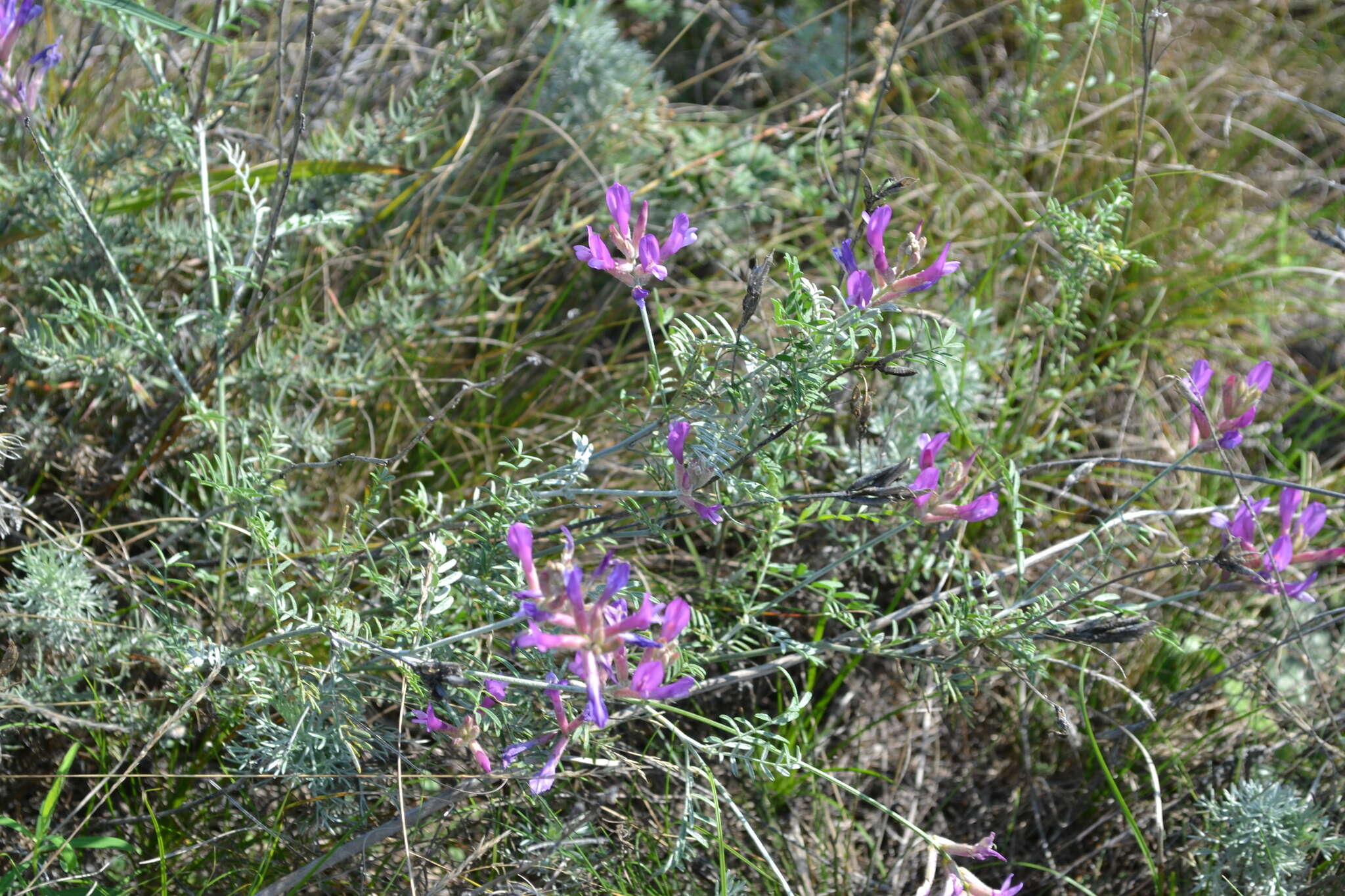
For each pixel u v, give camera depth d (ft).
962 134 4.85
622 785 3.83
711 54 5.00
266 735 3.62
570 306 4.40
